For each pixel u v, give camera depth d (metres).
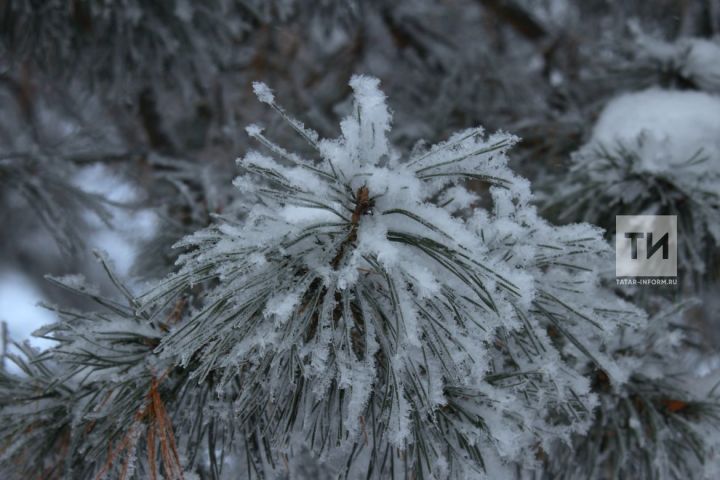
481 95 0.95
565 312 0.49
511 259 0.46
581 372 0.53
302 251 0.43
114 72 0.83
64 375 0.48
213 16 0.85
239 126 0.96
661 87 0.77
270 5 0.95
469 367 0.45
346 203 0.44
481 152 0.43
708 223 0.64
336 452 0.48
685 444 0.55
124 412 0.47
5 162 0.84
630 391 0.55
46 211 0.81
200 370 0.45
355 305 0.44
